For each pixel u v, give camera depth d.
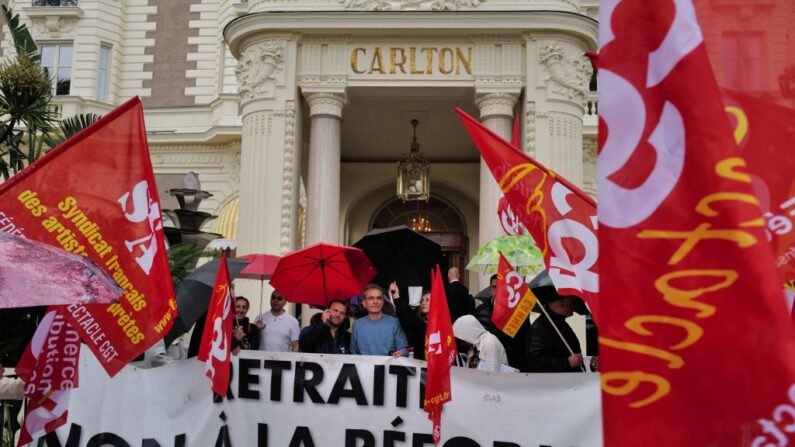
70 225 4.62
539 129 13.16
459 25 13.25
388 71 13.42
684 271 2.12
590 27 13.47
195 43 23.47
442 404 5.32
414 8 13.29
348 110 15.41
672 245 2.14
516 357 8.27
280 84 13.40
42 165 4.63
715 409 2.05
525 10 13.17
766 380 1.99
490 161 5.37
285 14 13.29
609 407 2.16
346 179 18.61
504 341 8.28
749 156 2.75
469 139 17.09
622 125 2.24
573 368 6.36
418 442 5.94
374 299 7.25
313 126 13.41
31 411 4.93
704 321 2.08
